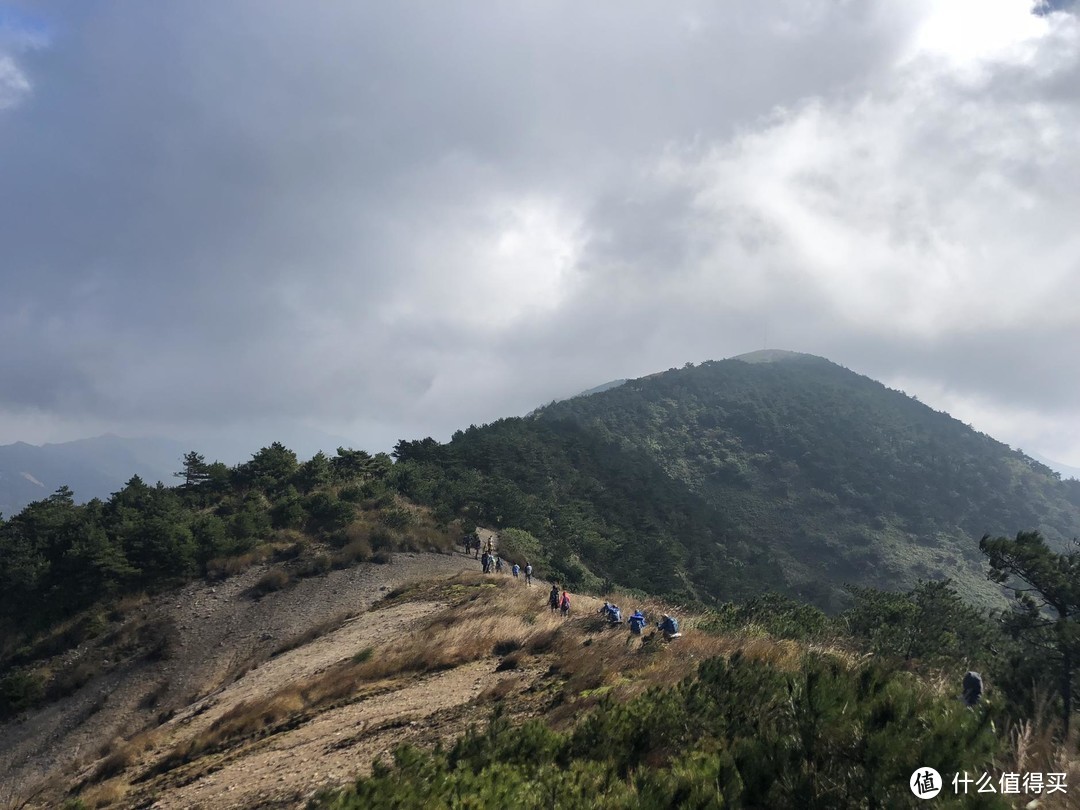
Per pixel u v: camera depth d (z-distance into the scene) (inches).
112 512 1843.0
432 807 220.4
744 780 190.4
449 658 703.7
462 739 304.7
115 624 1323.8
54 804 629.9
